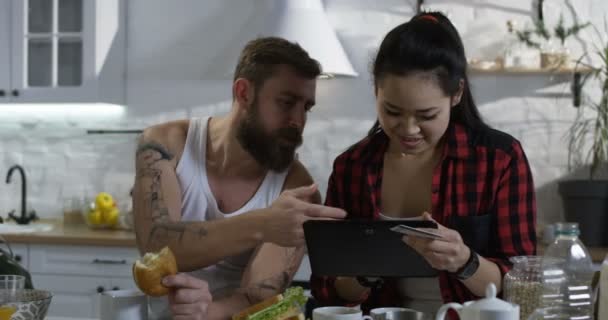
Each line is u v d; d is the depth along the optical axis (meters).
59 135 4.08
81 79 3.78
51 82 3.80
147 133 2.08
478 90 3.72
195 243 1.81
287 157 1.94
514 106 3.69
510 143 1.79
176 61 4.00
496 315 1.20
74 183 4.07
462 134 1.80
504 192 1.76
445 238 1.52
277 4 3.60
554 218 3.66
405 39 1.58
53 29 3.78
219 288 1.98
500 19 3.68
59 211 4.11
